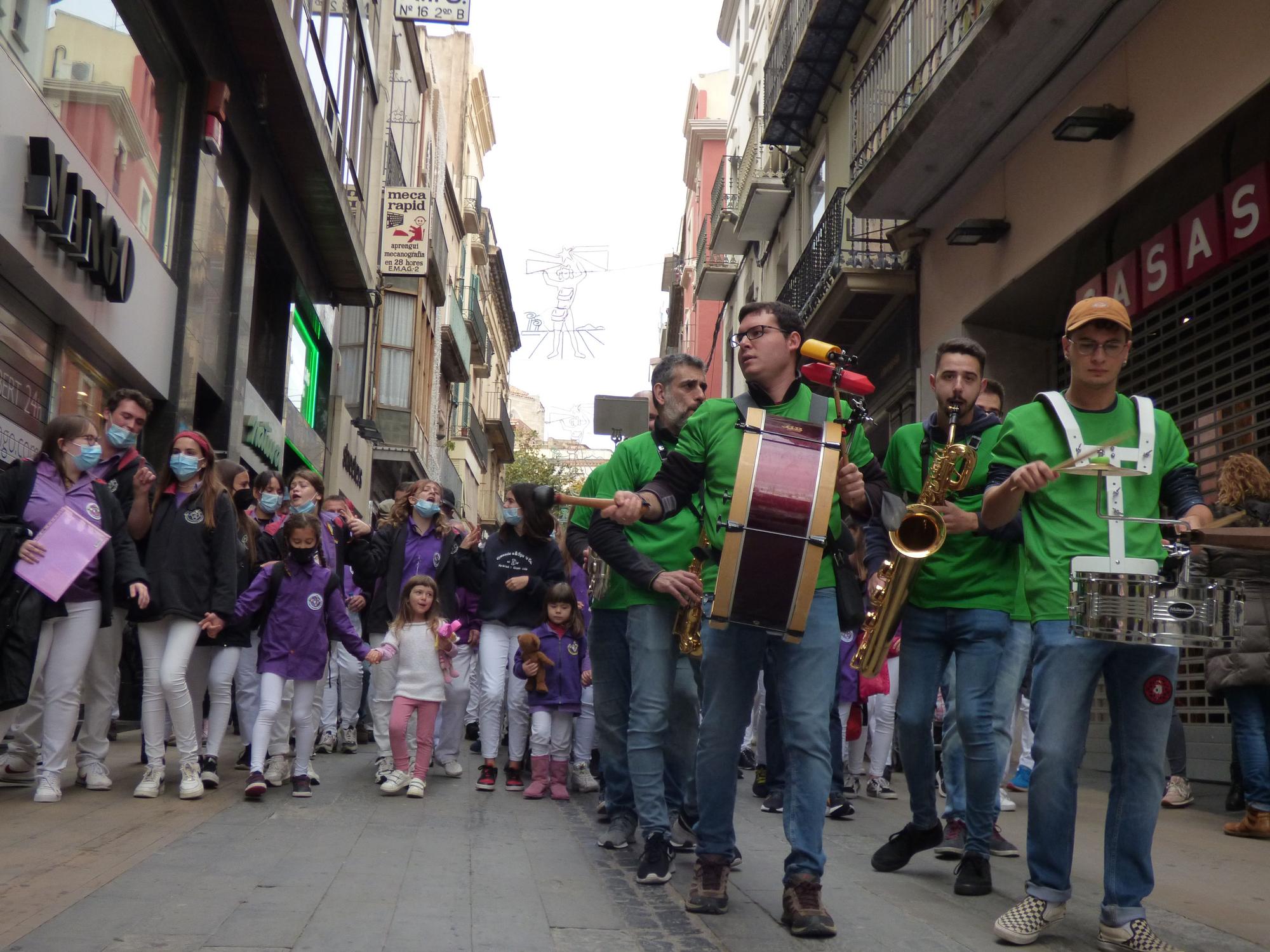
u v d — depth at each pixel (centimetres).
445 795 795
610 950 387
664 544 570
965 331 1468
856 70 1966
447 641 789
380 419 3062
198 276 1405
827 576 444
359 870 505
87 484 683
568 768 842
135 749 1001
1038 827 421
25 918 396
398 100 2881
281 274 1892
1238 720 700
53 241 994
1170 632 383
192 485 725
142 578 689
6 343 962
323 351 2291
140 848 536
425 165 3397
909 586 495
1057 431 434
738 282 3519
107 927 389
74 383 1115
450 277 4122
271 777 787
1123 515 415
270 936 385
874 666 496
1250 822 691
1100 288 1194
